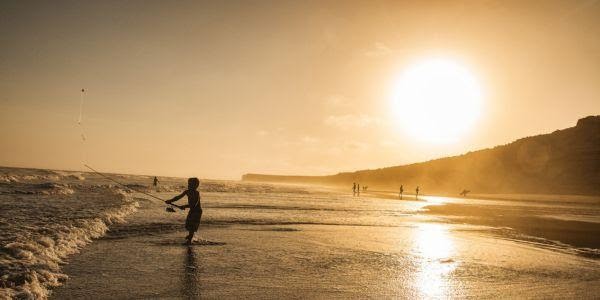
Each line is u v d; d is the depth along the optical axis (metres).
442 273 9.04
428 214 27.75
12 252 8.04
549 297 7.47
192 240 11.64
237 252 10.27
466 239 15.01
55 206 17.64
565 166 126.50
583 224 24.92
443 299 7.05
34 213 14.67
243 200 32.34
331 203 35.66
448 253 11.68
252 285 7.35
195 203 11.37
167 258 9.14
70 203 19.56
